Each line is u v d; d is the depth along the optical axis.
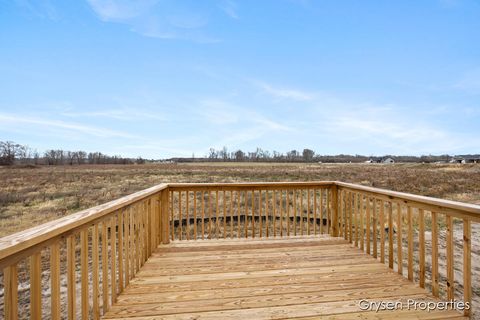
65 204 9.94
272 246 3.41
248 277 2.50
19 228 6.71
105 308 1.88
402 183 16.80
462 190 14.05
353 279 2.45
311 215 7.98
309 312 1.91
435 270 2.12
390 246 2.70
